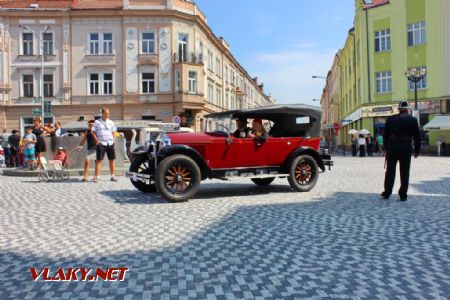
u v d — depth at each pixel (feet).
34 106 122.52
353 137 120.98
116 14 121.90
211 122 33.78
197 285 12.42
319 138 35.01
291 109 33.27
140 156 32.37
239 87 209.77
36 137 53.47
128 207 26.11
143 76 123.65
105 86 123.85
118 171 49.85
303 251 15.96
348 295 11.60
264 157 32.30
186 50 127.03
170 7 122.83
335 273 13.43
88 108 123.13
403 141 27.63
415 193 31.50
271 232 19.03
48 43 123.54
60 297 11.59
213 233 18.93
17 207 26.30
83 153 52.85
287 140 33.12
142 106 122.72
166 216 23.00
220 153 30.60
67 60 123.13
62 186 37.93
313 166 33.83
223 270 13.79
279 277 13.08
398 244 16.84
